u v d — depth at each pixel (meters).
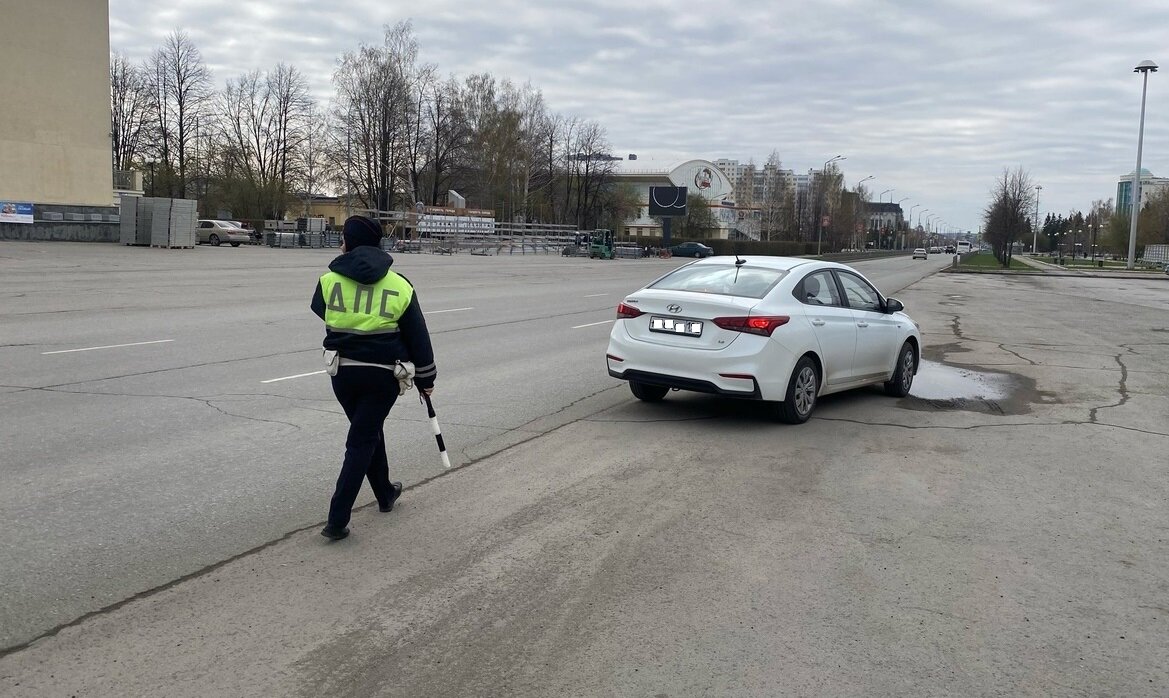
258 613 3.96
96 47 41.72
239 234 49.34
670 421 8.16
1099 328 18.92
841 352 8.59
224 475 5.95
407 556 4.69
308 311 16.06
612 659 3.64
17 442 6.57
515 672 3.52
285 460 6.35
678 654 3.70
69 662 3.48
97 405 7.89
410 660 3.59
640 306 8.19
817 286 8.65
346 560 4.61
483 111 74.69
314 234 52.94
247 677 3.42
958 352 14.22
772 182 118.31
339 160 68.94
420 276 28.91
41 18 39.41
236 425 7.35
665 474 6.39
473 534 5.05
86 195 41.84
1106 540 5.25
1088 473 6.75
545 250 65.69
